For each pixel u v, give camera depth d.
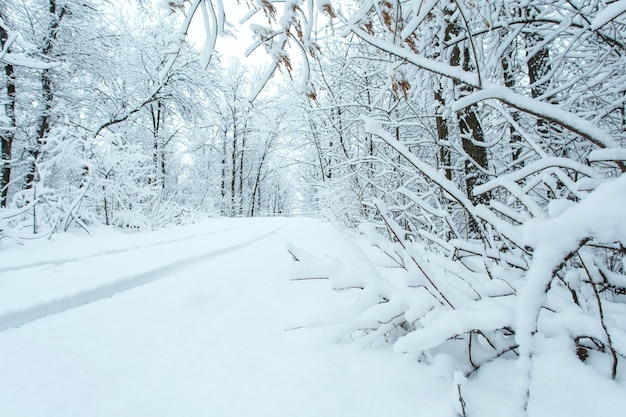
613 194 0.79
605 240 0.81
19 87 8.80
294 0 1.66
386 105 6.80
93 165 5.96
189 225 8.73
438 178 1.66
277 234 7.18
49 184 7.62
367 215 7.06
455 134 5.55
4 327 1.77
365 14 1.75
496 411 1.02
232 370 1.33
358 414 1.04
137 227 6.69
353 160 5.68
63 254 3.61
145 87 13.23
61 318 1.92
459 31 3.90
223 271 3.19
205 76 13.55
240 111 24.16
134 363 1.40
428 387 1.18
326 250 4.65
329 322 1.47
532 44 4.15
